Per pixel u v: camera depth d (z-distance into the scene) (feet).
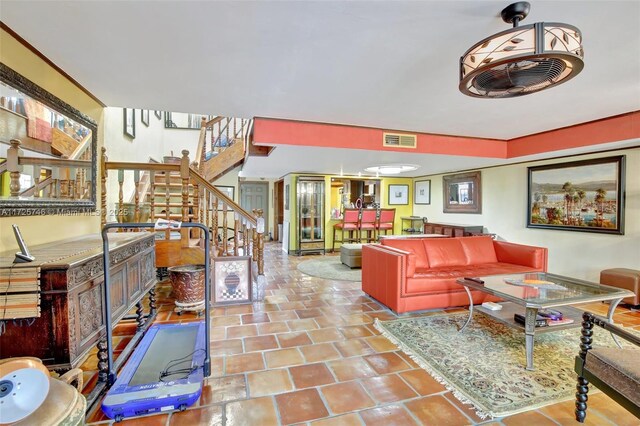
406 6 4.74
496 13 4.92
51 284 4.58
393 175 25.25
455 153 13.87
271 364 7.37
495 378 6.81
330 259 21.62
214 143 21.12
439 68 6.95
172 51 6.19
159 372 6.71
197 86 8.00
